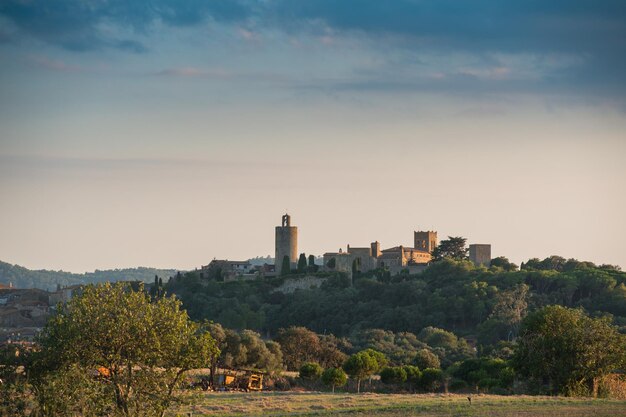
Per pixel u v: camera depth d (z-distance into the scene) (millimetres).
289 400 130000
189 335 92375
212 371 156500
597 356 142875
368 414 107438
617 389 144250
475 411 108375
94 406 83062
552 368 146750
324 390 177000
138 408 86438
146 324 89812
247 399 131250
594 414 105750
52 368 88625
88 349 89250
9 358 88938
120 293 94500
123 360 90375
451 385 186125
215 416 107188
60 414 81375
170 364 90500
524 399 124000
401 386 187875
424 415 105250
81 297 93875
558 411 108500
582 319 156750
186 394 89875
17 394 83000
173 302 95000
